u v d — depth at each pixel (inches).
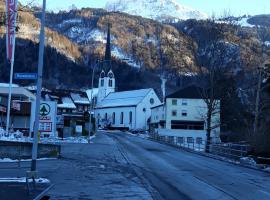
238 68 2268.7
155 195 609.0
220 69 2111.2
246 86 2422.5
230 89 2549.2
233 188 716.0
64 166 987.9
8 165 960.9
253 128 2108.8
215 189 695.1
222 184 769.6
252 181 842.2
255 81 2226.9
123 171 940.6
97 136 3201.3
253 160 1389.0
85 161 1146.0
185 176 889.5
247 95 2620.6
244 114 2586.1
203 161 1352.1
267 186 762.8
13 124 2426.2
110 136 3403.1
